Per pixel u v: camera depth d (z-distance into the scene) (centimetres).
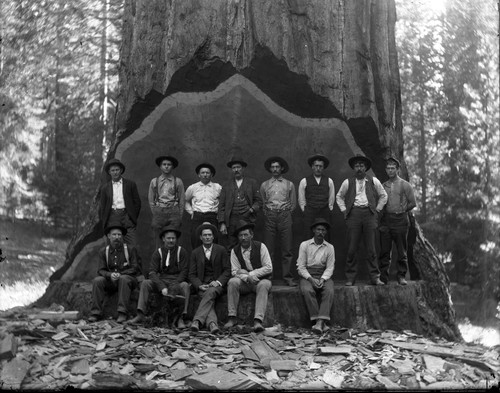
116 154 749
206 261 593
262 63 702
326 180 684
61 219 1503
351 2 730
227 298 587
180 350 488
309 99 719
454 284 1384
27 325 512
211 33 708
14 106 1557
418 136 1694
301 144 753
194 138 754
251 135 754
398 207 664
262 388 429
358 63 727
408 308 633
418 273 755
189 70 709
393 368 485
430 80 1717
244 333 558
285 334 567
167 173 682
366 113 720
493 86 1509
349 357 504
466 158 1550
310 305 594
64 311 605
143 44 731
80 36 1708
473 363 500
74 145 1611
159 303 583
